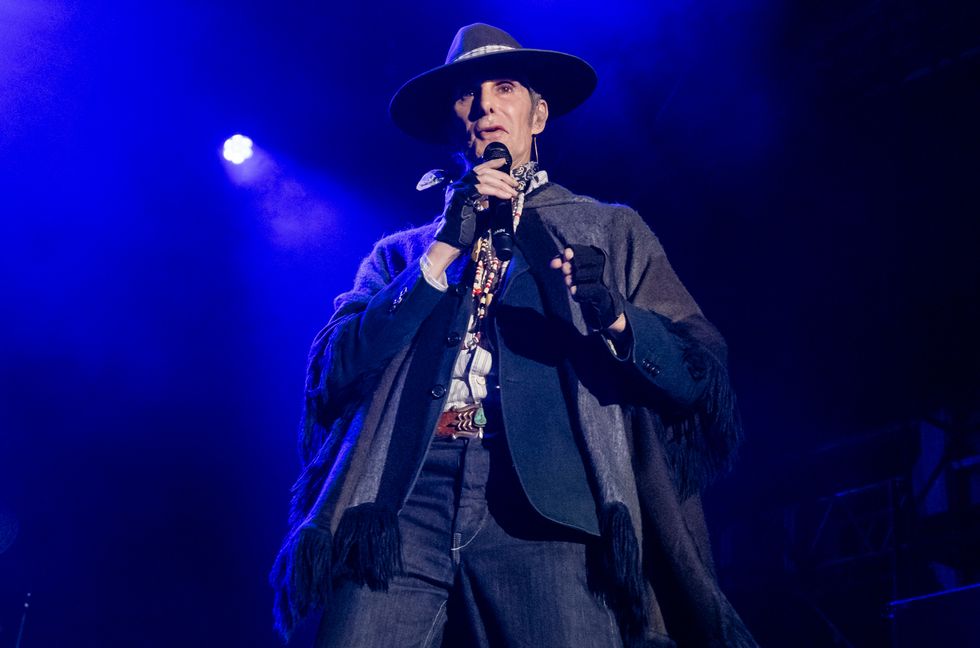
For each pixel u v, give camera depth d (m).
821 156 12.10
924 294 12.72
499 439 2.88
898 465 13.73
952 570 13.13
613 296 2.71
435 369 2.94
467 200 2.96
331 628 2.78
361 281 3.37
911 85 11.41
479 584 2.79
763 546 15.41
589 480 2.76
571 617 2.67
